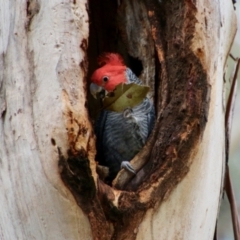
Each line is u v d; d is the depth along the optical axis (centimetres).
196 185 469
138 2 559
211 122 484
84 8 462
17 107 450
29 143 436
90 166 425
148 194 449
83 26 458
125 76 587
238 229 567
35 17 460
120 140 567
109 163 584
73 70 442
